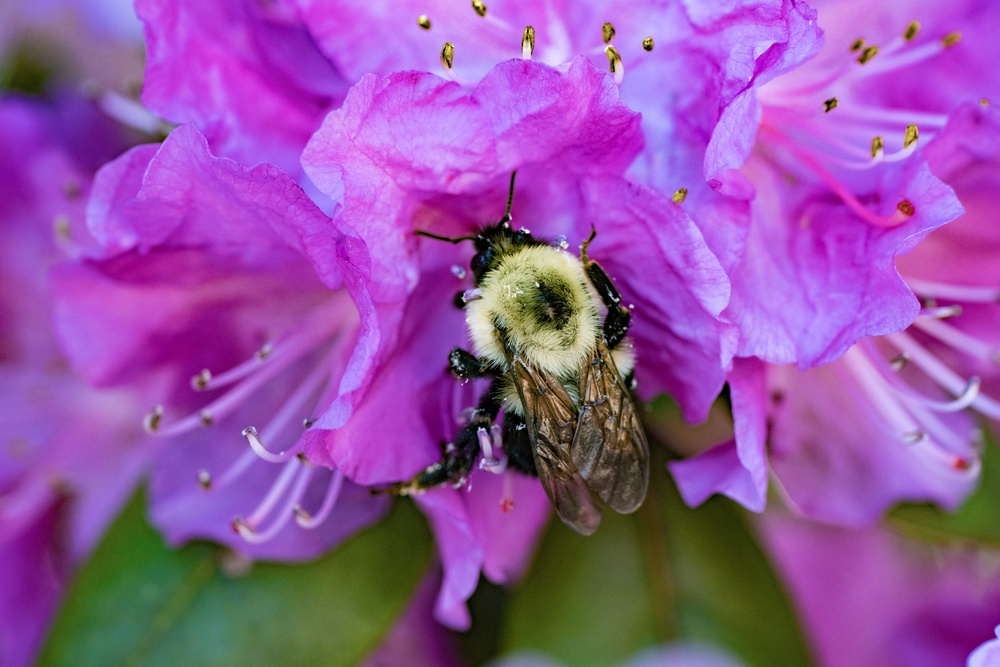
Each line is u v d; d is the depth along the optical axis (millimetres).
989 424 157
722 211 138
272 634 154
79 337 151
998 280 151
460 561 145
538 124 136
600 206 140
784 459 151
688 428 155
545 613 158
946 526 155
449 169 138
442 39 142
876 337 152
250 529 149
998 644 143
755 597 159
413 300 142
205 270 147
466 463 146
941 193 138
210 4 144
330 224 134
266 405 154
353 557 154
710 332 139
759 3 136
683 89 140
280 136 145
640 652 157
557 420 146
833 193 144
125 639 154
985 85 151
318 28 142
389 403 141
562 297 146
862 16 149
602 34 141
